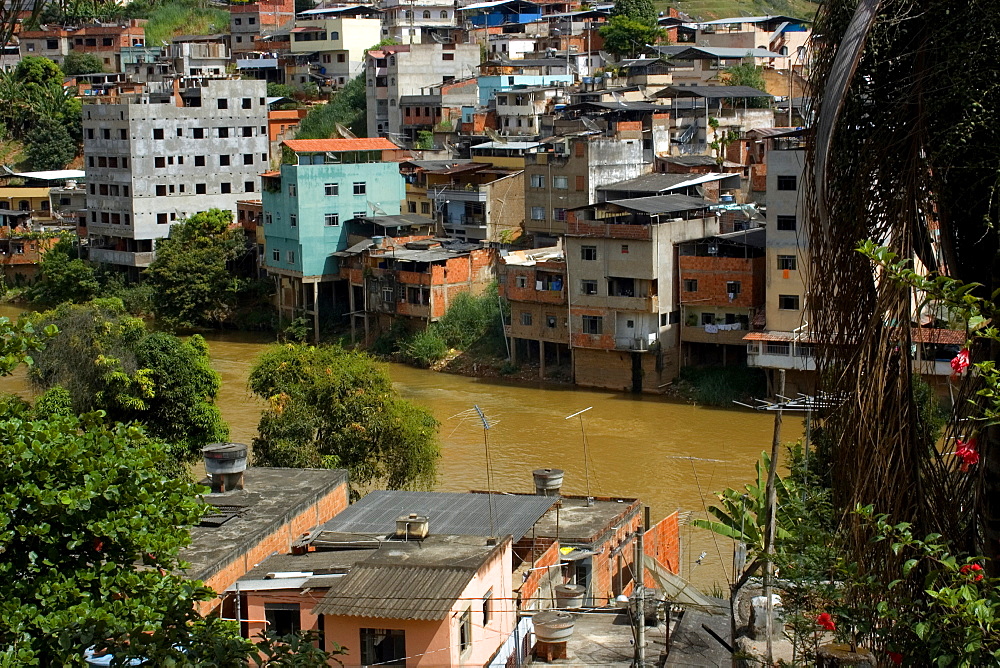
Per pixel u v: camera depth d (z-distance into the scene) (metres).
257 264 87.69
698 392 61.84
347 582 22.89
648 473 48.69
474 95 106.69
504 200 83.69
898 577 8.53
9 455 14.09
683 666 21.03
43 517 14.08
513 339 69.75
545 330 68.06
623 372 65.12
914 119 8.16
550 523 30.73
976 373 8.69
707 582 33.56
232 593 23.64
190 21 148.38
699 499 44.44
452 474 48.84
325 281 81.94
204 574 24.88
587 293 65.69
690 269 63.28
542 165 79.06
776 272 59.44
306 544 27.22
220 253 85.38
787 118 91.06
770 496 17.53
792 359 58.31
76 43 133.38
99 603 14.13
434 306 74.06
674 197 67.62
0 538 13.56
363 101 117.31
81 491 14.06
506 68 108.06
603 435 55.62
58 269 90.69
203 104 94.56
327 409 42.38
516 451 52.88
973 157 7.99
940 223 8.48
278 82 128.88
